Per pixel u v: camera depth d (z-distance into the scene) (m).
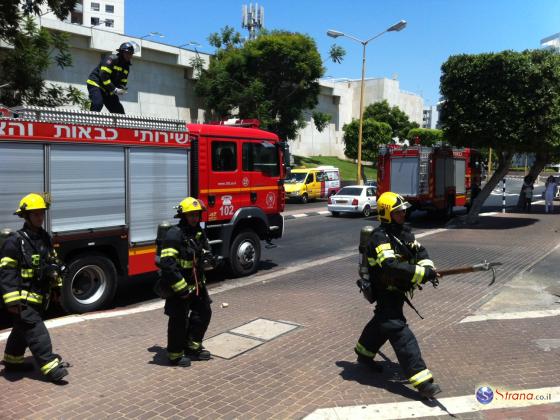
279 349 5.66
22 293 4.56
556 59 16.81
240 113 35.84
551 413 4.12
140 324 6.65
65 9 15.08
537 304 7.61
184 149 8.76
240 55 35.53
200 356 5.31
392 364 5.18
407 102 80.44
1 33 14.77
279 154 10.92
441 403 4.29
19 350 4.89
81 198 7.23
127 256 7.86
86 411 4.17
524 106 16.31
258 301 7.91
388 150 20.42
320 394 4.48
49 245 4.80
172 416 4.09
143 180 8.09
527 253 12.22
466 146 17.95
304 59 36.69
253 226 10.59
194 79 36.66
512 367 5.09
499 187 52.50
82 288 7.40
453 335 6.12
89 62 29.67
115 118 7.64
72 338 6.03
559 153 22.52
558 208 25.64
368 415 4.09
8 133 6.39
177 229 4.99
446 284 8.91
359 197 21.95
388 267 4.23
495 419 4.03
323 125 47.91
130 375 4.91
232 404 4.30
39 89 16.19
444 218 21.86
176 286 4.87
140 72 33.22
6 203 6.41
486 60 16.52
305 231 17.48
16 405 4.27
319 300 7.93
